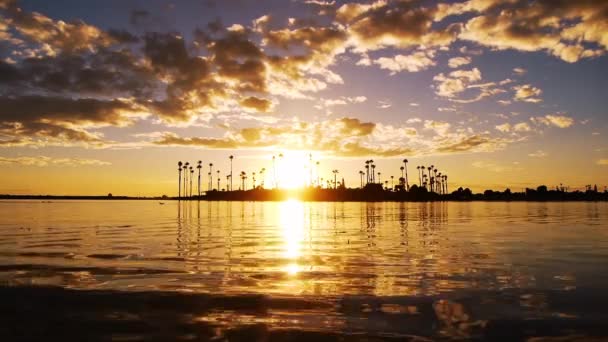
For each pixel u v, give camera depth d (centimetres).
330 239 2369
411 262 1548
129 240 2331
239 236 2570
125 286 1166
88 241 2277
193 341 750
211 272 1366
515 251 1825
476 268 1416
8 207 8950
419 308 948
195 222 3972
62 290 1119
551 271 1354
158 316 893
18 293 1086
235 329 814
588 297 1029
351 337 771
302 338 767
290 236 2555
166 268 1440
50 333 791
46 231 2930
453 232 2769
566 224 3497
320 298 1034
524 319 864
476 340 754
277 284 1188
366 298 1033
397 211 6356
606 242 2148
